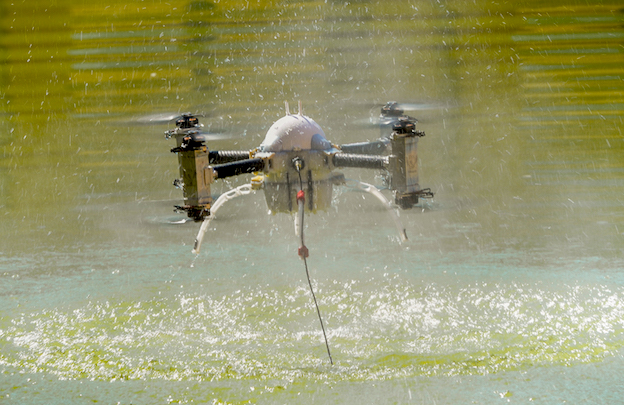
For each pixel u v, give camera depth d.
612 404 12.34
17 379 14.06
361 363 14.41
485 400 12.69
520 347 14.88
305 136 16.78
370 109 27.50
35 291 19.22
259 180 17.06
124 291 19.02
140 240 24.20
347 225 25.16
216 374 14.06
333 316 16.86
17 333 16.34
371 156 16.64
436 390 13.12
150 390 13.44
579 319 16.17
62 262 21.89
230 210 27.03
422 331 15.87
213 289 18.95
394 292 18.22
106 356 15.05
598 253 21.14
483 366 14.07
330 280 19.39
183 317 17.05
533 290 18.08
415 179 16.50
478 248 22.12
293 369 14.21
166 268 21.03
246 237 24.17
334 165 16.95
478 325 16.03
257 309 17.42
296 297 18.16
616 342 14.95
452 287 18.45
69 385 13.75
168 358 14.86
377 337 15.62
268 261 21.45
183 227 25.20
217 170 15.63
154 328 16.47
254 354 14.95
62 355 15.13
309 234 24.39
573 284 18.42
